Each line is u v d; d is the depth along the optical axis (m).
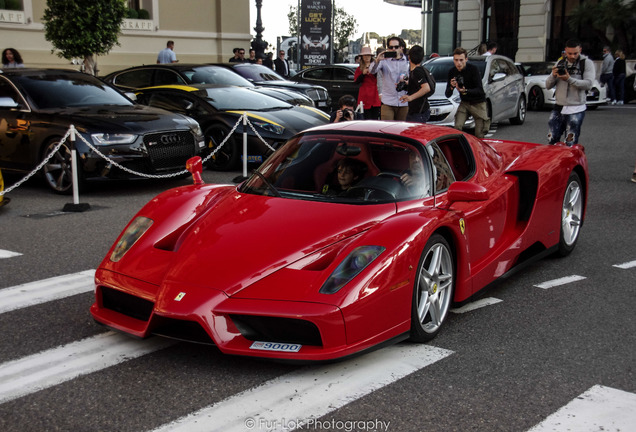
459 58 10.02
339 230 3.69
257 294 3.27
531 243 5.00
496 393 3.23
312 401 3.13
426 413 3.03
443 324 4.12
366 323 3.33
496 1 30.98
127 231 4.12
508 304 4.53
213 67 13.59
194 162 5.19
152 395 3.20
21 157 8.49
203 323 3.25
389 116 10.51
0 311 4.34
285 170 4.41
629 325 4.16
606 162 10.80
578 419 2.99
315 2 23.95
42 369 3.49
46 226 6.67
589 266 5.43
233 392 3.22
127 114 8.59
